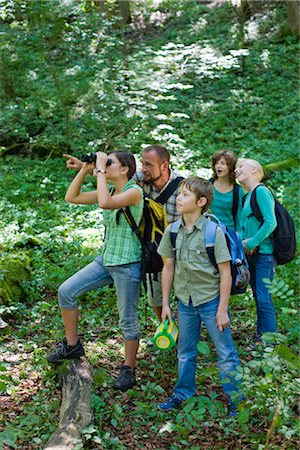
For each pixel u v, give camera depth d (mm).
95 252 7332
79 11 10859
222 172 5152
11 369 4691
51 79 11203
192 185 3881
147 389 4363
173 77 10922
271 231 4711
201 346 3670
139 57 11258
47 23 10648
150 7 21266
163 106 12297
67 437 3494
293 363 3498
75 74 10836
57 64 11125
